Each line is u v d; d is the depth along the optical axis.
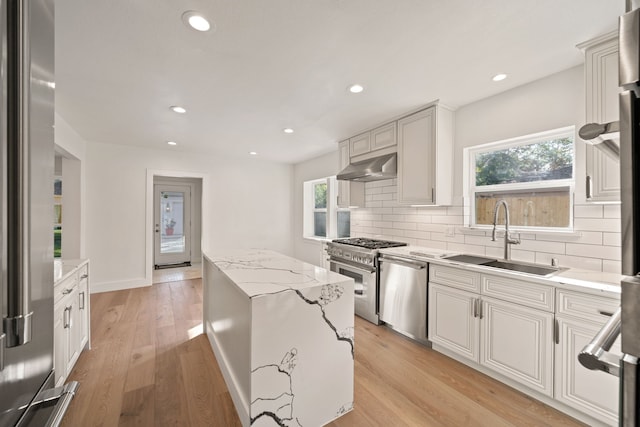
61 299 1.88
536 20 1.59
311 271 1.95
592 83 1.77
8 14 0.58
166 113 3.03
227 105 2.80
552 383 1.75
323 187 5.52
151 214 4.68
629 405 0.46
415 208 3.34
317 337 1.63
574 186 2.16
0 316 0.58
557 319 1.72
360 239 3.82
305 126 3.48
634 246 0.46
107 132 3.75
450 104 2.77
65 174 3.95
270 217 5.80
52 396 0.74
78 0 1.43
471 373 2.17
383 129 3.35
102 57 1.95
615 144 0.64
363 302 3.21
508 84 2.36
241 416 1.66
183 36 1.74
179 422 1.69
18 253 0.59
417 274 2.59
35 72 0.72
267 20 1.60
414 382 2.06
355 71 2.16
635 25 0.44
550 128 2.21
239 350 1.75
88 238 4.21
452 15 1.56
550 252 2.21
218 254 2.64
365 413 1.75
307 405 1.60
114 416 1.73
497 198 2.68
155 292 4.34
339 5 1.49
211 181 5.20
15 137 0.58
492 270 2.03
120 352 2.50
